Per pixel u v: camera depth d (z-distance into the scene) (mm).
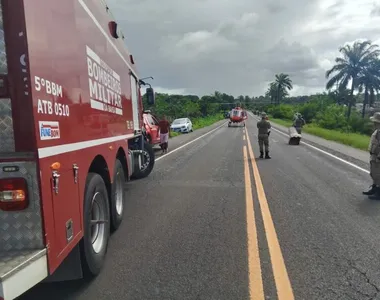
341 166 12422
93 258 3979
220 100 148125
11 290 2395
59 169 3041
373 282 3926
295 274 4105
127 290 3777
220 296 3633
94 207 4281
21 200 2629
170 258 4578
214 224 5953
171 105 53625
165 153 17094
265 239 5219
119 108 6273
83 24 4047
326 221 6094
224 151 17641
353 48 54250
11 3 2557
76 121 3592
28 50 2584
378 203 7309
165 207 7082
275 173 10961
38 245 2695
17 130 2611
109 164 5188
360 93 59875
